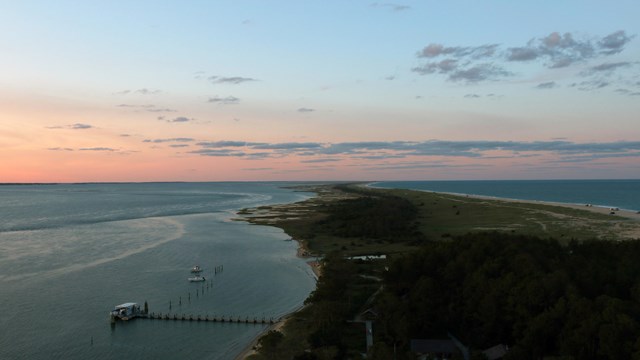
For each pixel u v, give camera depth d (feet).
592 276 285.23
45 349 280.31
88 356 273.54
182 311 351.67
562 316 245.24
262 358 266.57
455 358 254.88
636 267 296.92
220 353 282.36
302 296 391.86
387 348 246.27
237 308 360.48
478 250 335.67
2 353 272.92
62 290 390.63
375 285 391.65
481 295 283.18
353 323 311.06
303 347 278.87
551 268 299.17
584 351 225.35
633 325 219.82
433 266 342.64
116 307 335.88
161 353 280.72
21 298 367.66
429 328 281.95
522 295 265.95
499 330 268.21
